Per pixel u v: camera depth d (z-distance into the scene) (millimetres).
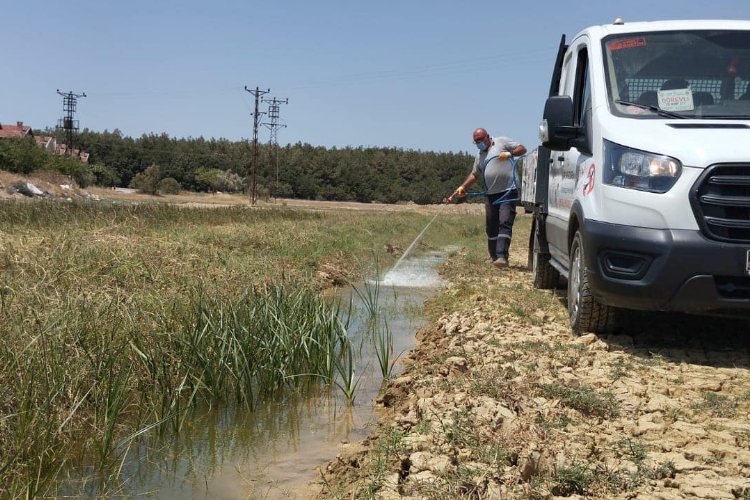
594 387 4836
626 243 5402
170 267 8414
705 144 5281
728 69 6148
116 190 88312
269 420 4660
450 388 4684
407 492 3188
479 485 3135
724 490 3244
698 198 5195
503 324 6934
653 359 5543
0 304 5367
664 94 6059
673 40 6414
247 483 3645
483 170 11500
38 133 132625
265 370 5238
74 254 8312
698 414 4336
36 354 4352
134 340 4965
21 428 3621
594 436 3877
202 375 4926
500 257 11414
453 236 22562
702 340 6188
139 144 118062
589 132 6254
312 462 3932
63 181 57562
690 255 5164
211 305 6078
